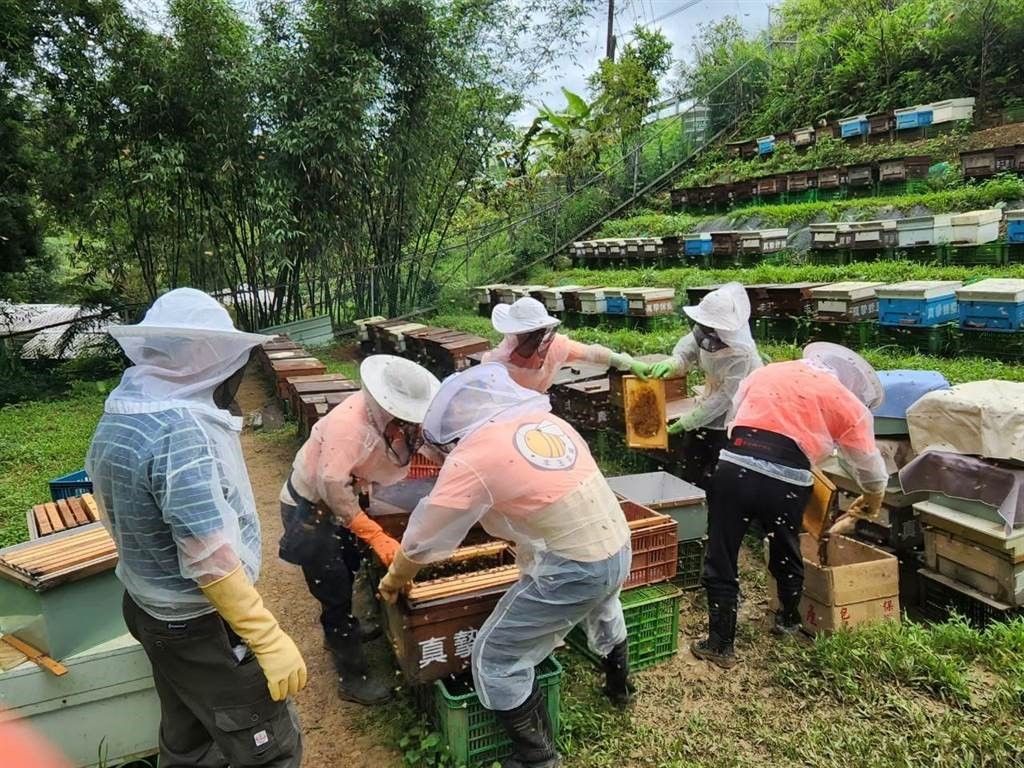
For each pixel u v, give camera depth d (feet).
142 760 10.28
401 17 43.04
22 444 27.55
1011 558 12.72
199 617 7.49
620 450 21.68
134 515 7.09
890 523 14.92
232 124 41.29
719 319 15.97
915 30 56.34
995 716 10.68
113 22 37.86
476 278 55.16
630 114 67.15
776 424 12.39
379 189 46.65
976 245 31.68
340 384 25.44
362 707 12.17
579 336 34.88
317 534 11.51
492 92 50.42
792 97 64.59
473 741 10.36
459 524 9.31
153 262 44.62
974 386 14.23
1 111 36.78
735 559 12.78
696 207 56.54
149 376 7.39
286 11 42.70
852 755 10.25
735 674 12.53
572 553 9.36
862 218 40.81
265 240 42.37
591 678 12.42
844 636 12.57
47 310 48.32
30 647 9.31
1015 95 49.01
